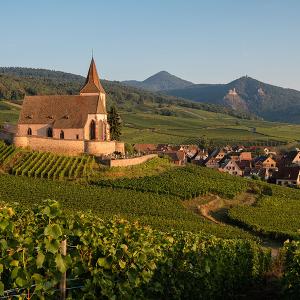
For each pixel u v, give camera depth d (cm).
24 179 7869
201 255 2530
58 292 1371
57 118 9888
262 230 6644
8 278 1355
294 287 2597
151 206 7169
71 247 1518
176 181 8950
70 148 9300
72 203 6550
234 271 3022
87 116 9838
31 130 9962
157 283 1934
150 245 1950
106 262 1543
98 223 1727
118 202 7100
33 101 10269
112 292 1550
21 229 1659
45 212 1324
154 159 10425
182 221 6266
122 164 9138
